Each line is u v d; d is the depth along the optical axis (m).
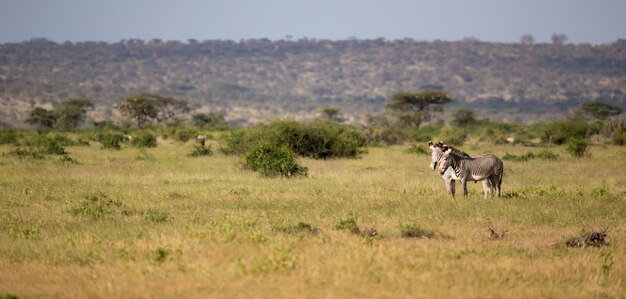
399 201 62.34
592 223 53.34
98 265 38.00
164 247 40.75
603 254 42.03
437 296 31.92
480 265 38.06
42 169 92.88
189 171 93.88
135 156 123.81
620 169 101.88
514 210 57.69
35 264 38.81
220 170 95.62
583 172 97.38
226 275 34.28
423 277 34.94
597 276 36.69
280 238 42.31
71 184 76.62
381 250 39.66
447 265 37.66
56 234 47.38
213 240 42.31
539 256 41.62
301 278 33.56
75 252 41.22
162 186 75.50
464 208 58.38
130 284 33.56
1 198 64.25
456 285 34.03
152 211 57.22
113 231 47.38
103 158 119.12
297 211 57.50
